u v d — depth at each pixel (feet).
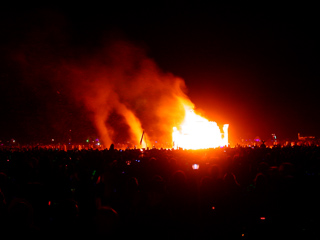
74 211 21.11
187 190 29.55
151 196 26.99
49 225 21.34
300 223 26.30
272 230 25.53
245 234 24.99
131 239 24.08
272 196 30.91
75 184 33.71
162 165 45.60
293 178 31.48
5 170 47.52
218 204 29.86
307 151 64.28
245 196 31.07
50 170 42.68
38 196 26.50
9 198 28.84
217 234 24.95
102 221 16.20
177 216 27.43
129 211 27.86
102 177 32.09
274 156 57.21
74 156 64.69
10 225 18.25
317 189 31.81
